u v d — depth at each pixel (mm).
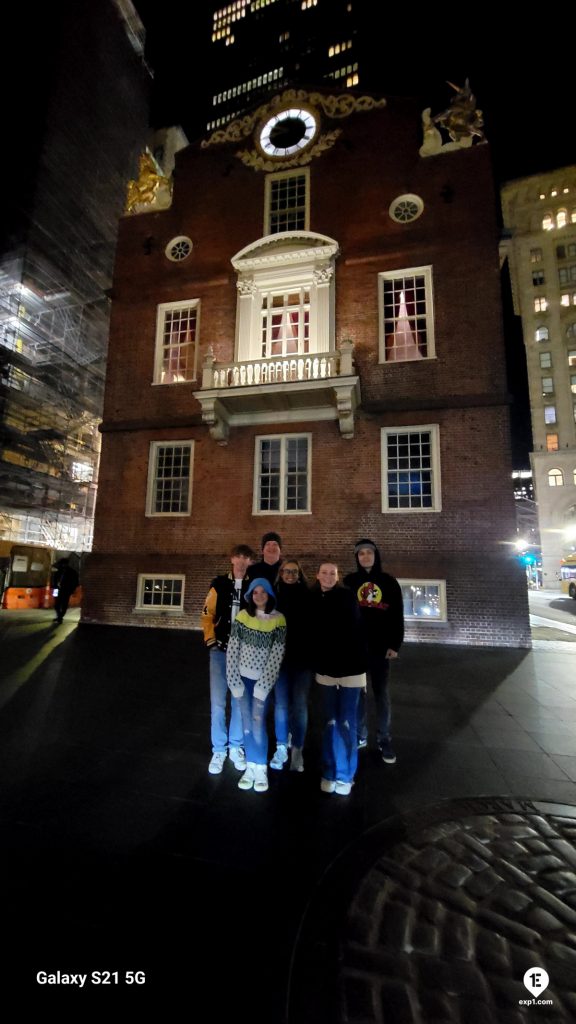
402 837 3096
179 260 13828
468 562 10430
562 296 46594
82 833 3111
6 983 2010
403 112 12742
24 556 17906
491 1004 1908
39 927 2301
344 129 13078
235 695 3787
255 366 11625
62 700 6004
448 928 2316
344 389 10719
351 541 11117
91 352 31750
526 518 60438
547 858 2891
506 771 4113
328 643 3713
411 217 12227
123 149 41156
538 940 2244
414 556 10734
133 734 4914
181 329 13641
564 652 9586
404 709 5895
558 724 5344
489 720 5477
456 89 12469
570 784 3879
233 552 4230
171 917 2379
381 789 3771
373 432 11453
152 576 12305
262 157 13641
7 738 4746
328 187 12914
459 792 3727
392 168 12539
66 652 8961
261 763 3744
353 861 2838
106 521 12859
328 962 2119
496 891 2586
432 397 11203
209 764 4180
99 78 38938
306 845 3008
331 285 12094
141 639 10414
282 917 2391
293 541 11469
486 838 3090
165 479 12805
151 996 1959
